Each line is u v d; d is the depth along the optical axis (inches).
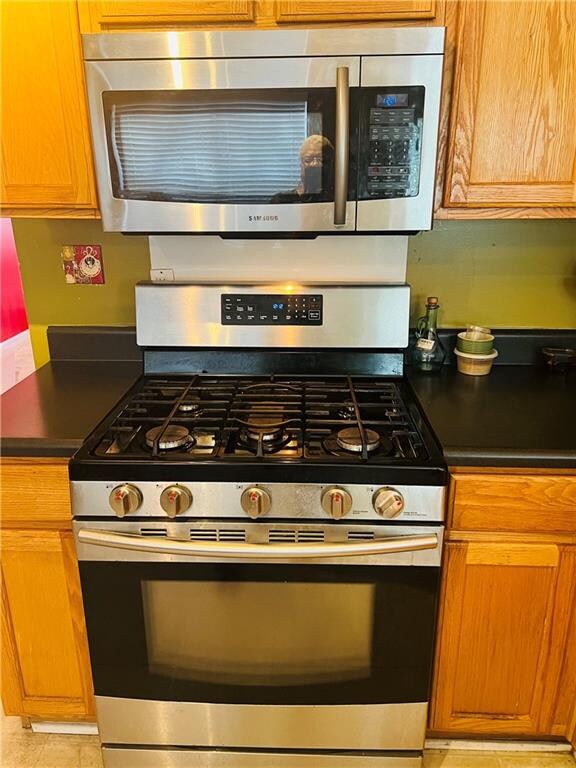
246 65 47.1
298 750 54.9
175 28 49.5
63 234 66.9
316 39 46.4
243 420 53.0
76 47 49.9
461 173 52.6
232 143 49.4
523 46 48.9
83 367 68.0
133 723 54.5
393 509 45.5
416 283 67.6
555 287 67.3
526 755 58.6
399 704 52.6
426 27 46.6
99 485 46.4
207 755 55.3
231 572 48.1
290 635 50.6
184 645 51.5
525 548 48.6
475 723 55.0
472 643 52.0
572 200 52.9
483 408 54.8
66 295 69.2
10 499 49.6
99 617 50.6
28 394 59.4
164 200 51.3
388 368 64.6
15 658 55.1
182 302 63.2
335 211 49.8
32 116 51.9
